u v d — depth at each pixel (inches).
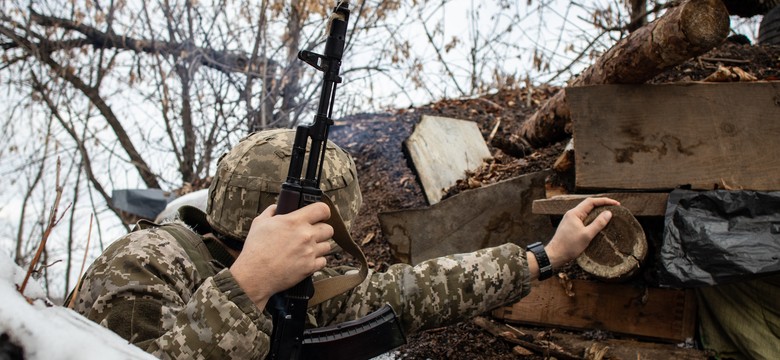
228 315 57.4
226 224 74.4
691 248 91.1
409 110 231.6
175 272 66.6
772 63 170.6
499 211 125.7
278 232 59.6
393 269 84.0
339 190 75.9
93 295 63.5
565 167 117.2
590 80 115.2
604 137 106.6
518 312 116.8
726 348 104.8
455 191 152.9
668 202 96.5
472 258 84.4
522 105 226.5
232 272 59.1
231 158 76.3
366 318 74.8
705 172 103.0
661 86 106.3
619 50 105.6
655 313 109.7
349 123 225.8
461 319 83.7
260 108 328.8
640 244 90.4
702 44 93.6
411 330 81.8
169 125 335.6
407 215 130.6
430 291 81.4
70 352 29.6
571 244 88.5
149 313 62.2
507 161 168.7
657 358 104.0
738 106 103.9
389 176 184.1
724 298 103.9
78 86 342.3
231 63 343.9
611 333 112.0
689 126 104.7
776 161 101.5
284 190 62.3
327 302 80.7
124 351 32.0
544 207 104.3
